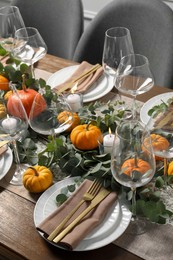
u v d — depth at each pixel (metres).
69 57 1.82
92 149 1.08
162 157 0.99
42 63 1.54
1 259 0.98
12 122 1.06
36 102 1.06
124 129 0.90
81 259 0.87
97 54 1.74
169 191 0.99
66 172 1.06
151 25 1.64
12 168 1.11
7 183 1.07
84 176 1.02
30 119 1.08
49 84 1.39
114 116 1.15
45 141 1.18
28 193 1.03
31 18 1.95
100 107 1.27
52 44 1.95
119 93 1.33
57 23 1.89
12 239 0.92
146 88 1.19
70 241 0.85
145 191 0.95
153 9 1.62
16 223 0.96
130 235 0.90
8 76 1.36
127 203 0.95
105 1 2.67
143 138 0.85
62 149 1.07
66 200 0.95
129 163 0.86
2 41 1.58
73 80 1.36
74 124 1.16
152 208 0.90
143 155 0.86
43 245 0.90
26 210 0.99
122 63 1.18
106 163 1.01
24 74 1.28
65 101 1.11
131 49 1.34
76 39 1.78
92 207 0.93
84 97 1.32
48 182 1.02
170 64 1.54
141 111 1.22
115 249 0.88
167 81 1.53
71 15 1.81
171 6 2.47
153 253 0.86
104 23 1.71
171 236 0.89
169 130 0.96
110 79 1.39
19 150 1.13
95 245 0.87
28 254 0.89
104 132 1.14
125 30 1.42
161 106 1.17
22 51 1.44
